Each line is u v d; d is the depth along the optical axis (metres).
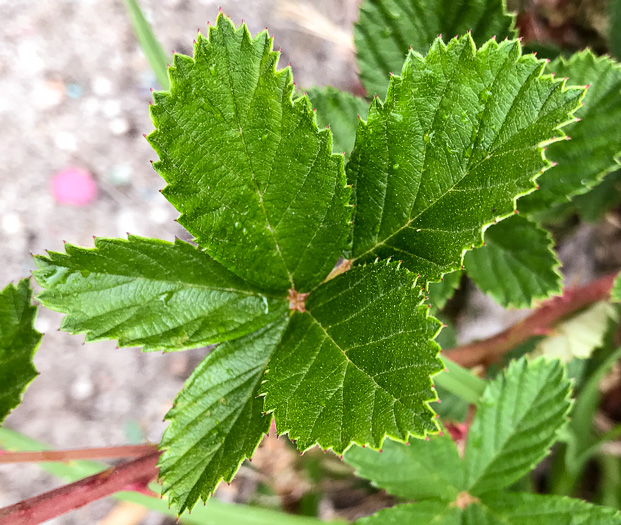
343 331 0.12
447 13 0.17
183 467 0.12
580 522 0.17
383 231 0.13
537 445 0.18
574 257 0.32
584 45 0.29
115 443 0.37
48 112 0.38
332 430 0.11
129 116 0.39
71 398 0.37
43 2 0.38
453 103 0.11
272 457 0.29
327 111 0.18
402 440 0.10
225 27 0.10
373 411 0.10
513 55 0.11
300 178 0.12
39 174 0.38
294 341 0.12
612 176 0.26
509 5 0.27
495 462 0.18
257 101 0.11
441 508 0.18
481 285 0.20
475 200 0.11
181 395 0.12
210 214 0.12
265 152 0.11
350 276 0.12
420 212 0.12
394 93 0.11
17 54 0.38
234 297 0.13
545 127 0.11
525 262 0.20
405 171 0.12
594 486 0.29
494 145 0.11
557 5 0.29
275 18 0.38
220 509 0.19
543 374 0.19
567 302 0.22
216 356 0.13
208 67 0.11
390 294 0.11
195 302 0.12
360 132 0.12
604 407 0.30
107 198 0.38
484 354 0.23
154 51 0.19
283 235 0.12
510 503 0.18
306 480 0.29
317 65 0.38
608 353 0.25
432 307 0.18
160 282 0.12
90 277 0.12
